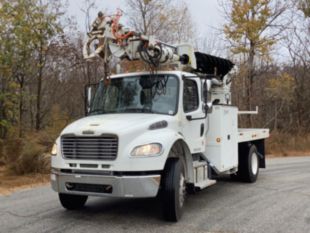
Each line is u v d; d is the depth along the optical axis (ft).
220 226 21.83
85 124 22.90
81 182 21.62
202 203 27.68
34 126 66.33
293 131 90.63
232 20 85.35
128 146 21.18
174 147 23.56
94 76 72.08
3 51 50.80
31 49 54.60
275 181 37.27
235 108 32.60
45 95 74.54
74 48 68.03
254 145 38.04
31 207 26.76
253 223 22.45
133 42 25.40
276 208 26.09
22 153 41.96
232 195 30.53
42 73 67.82
